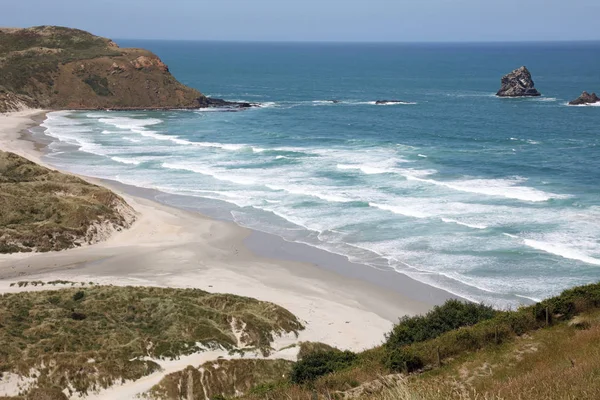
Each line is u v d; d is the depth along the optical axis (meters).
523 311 25.42
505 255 42.06
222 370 27.88
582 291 26.17
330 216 51.88
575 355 20.61
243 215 53.34
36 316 31.41
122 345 28.97
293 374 24.80
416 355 22.89
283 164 71.44
